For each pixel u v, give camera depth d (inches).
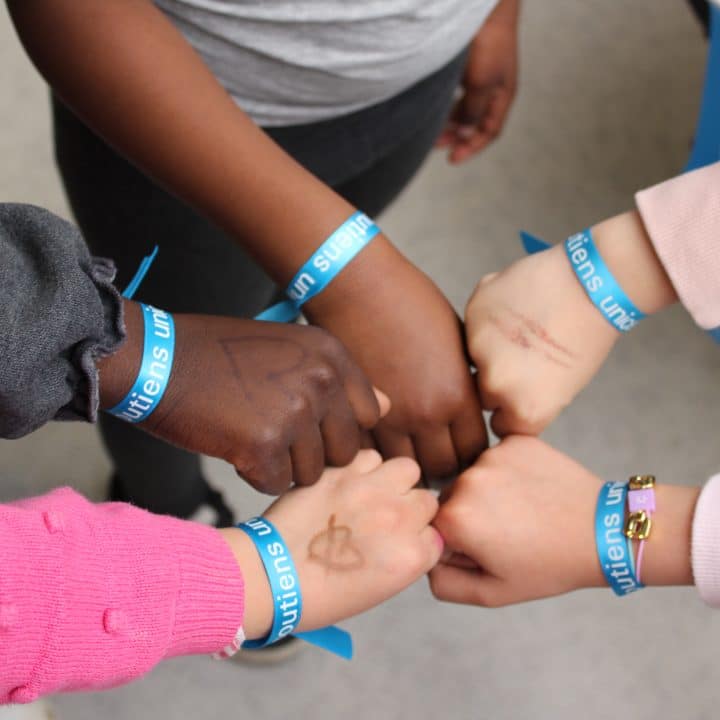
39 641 24.1
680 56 79.2
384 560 32.9
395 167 46.6
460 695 55.8
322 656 56.3
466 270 69.0
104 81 31.7
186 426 29.9
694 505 34.5
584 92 77.1
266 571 30.8
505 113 52.6
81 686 26.1
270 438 30.1
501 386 35.4
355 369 32.4
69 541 25.5
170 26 32.8
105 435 48.9
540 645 57.6
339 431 32.5
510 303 36.2
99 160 39.1
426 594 58.5
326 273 33.2
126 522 27.7
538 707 55.8
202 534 29.5
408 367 34.5
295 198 32.9
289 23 33.9
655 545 34.3
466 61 47.7
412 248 69.5
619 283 35.3
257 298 46.8
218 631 28.6
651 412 65.1
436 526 35.8
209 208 33.6
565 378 35.9
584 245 35.9
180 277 43.0
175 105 31.8
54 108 40.2
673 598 59.5
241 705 54.6
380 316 34.0
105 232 42.0
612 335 36.3
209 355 30.3
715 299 34.2
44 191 67.6
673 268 34.2
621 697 56.4
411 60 37.6
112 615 25.5
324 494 33.7
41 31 31.7
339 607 32.7
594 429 64.2
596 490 35.9
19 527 24.7
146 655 26.5
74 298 25.5
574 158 74.2
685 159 74.5
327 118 39.4
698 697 56.5
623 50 79.3
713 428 64.9
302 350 31.1
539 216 71.7
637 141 75.2
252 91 36.9
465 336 36.5
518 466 36.0
